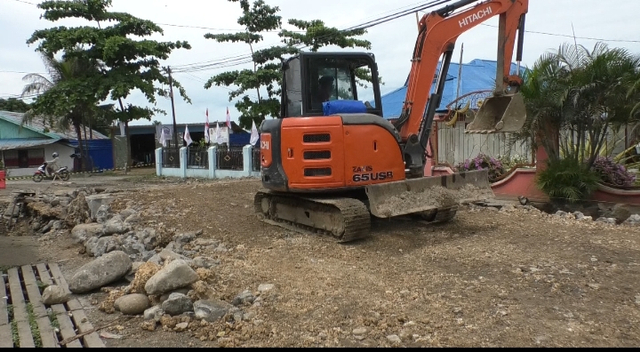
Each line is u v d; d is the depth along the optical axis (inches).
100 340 173.6
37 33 1013.2
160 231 323.0
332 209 296.7
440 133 612.7
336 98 318.7
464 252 265.0
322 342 163.9
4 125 1289.4
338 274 233.3
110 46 971.3
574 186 399.9
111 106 1167.0
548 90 392.2
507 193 463.5
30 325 192.1
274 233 324.5
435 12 330.0
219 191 491.2
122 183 813.2
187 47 1106.7
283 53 914.7
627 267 229.3
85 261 291.0
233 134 1295.5
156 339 172.7
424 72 331.0
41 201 483.5
